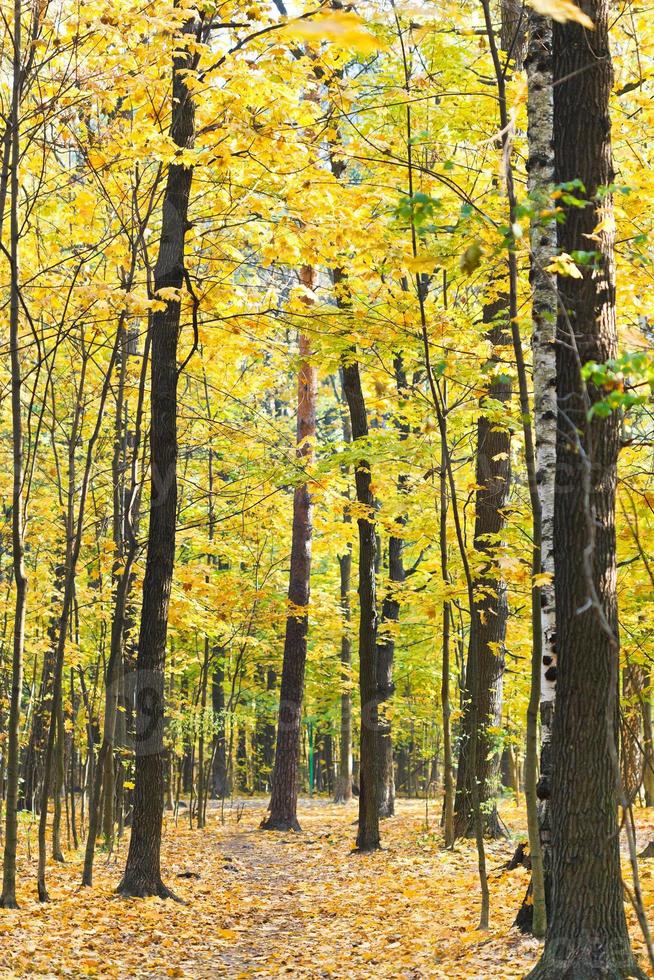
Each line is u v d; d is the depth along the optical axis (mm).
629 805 5324
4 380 12070
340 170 11375
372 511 12711
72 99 8938
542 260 7051
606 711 5199
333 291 10734
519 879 9992
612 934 5340
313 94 9508
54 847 12820
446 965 6812
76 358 12109
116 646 11523
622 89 9219
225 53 9305
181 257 10273
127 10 8445
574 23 5742
